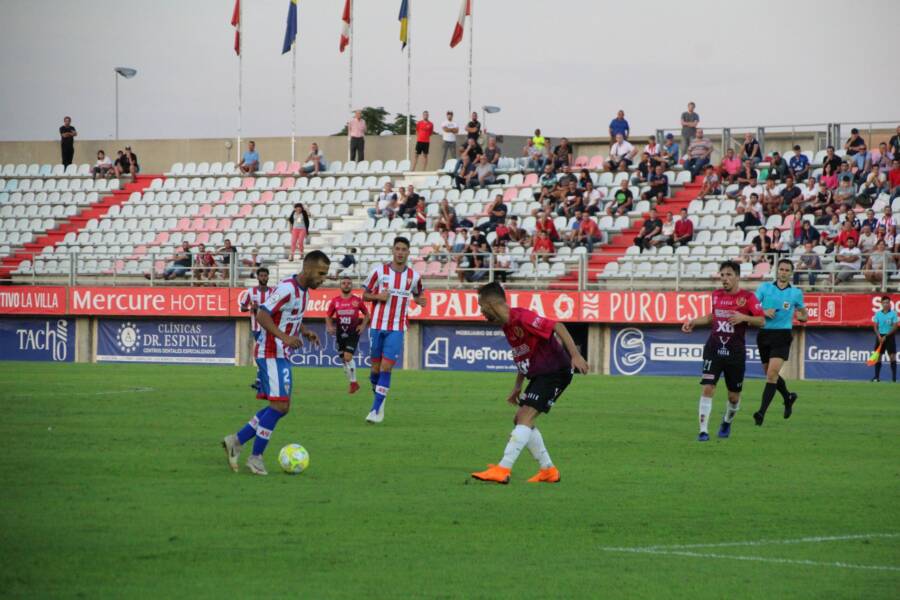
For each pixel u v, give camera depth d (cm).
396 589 1512
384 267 3509
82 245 8494
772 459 2805
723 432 3244
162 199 8931
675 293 6112
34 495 2162
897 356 5828
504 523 1950
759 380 5828
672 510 2091
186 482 2327
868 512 2091
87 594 1466
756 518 2027
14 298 7400
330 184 8700
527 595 1492
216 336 7050
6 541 1762
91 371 6062
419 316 6588
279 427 3378
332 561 1662
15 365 6675
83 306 7244
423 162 8681
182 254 7412
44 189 9250
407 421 3588
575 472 2548
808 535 1886
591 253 6906
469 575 1593
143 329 7212
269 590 1498
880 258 6081
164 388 4812
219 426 3347
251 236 8275
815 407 4253
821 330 5934
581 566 1655
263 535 1825
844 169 6962
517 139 9588
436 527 1909
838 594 1516
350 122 8988
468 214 7906
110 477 2384
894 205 6738
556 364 2355
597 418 3769
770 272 6391
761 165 7631
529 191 7944
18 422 3447
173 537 1798
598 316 6275
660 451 2938
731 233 6906
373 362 3594
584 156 9425
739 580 1585
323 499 2147
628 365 6284
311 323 6894
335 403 4197
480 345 6519
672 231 6950
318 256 2444
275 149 9500
